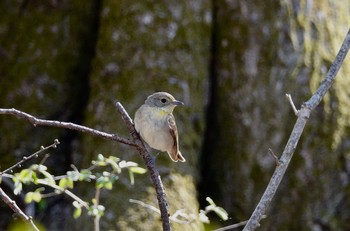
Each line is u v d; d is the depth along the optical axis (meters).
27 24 13.48
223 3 13.20
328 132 12.80
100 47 13.04
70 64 13.45
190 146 12.62
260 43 12.93
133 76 12.62
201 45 13.04
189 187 12.33
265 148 12.78
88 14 13.61
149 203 11.72
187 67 12.78
